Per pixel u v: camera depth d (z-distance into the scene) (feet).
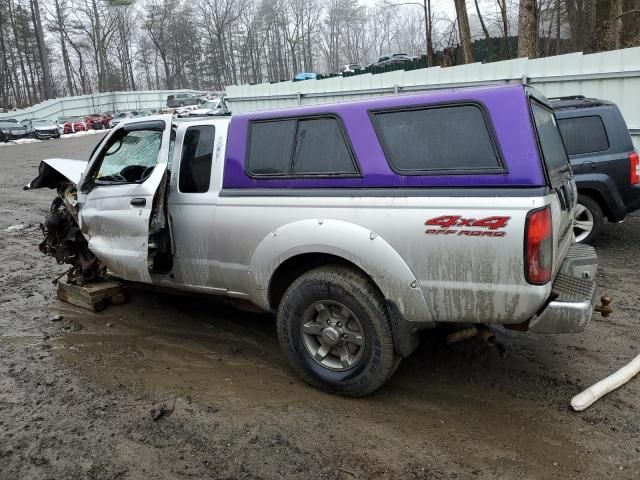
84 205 15.57
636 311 16.12
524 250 9.36
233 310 17.12
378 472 9.23
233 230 12.53
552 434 10.23
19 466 9.47
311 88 46.39
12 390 12.14
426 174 10.21
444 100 10.19
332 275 11.17
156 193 13.51
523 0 40.78
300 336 11.86
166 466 9.45
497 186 9.61
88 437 10.30
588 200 22.25
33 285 20.40
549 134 12.01
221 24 248.11
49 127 115.24
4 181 53.52
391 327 10.80
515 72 35.58
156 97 186.19
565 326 9.75
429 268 10.14
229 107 51.62
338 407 11.32
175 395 11.85
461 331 11.24
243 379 12.62
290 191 11.71
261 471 9.29
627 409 10.98
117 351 14.25
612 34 44.93
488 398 11.59
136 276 14.37
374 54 240.32
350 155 11.03
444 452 9.75
